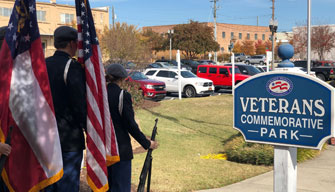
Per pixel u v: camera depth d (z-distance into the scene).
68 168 3.32
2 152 2.79
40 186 3.04
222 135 11.71
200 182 6.40
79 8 3.46
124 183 4.11
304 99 3.80
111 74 4.13
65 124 3.32
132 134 4.09
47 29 47.31
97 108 3.41
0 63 3.00
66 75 3.30
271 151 7.98
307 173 6.96
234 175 6.96
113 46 24.03
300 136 3.84
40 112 3.06
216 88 25.14
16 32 3.05
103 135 3.44
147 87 19.67
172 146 9.91
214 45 56.62
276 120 3.96
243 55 68.19
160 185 6.13
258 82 4.04
